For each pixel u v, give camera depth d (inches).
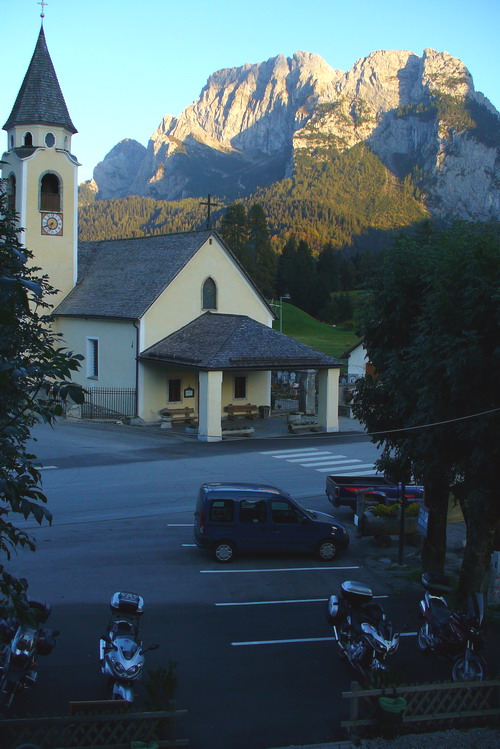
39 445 1344.7
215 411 1457.9
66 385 313.7
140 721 374.9
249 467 1229.1
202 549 806.5
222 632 573.6
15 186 1760.6
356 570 760.3
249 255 5049.2
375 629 482.6
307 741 410.0
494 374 530.3
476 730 418.9
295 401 2052.2
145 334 1593.3
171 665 419.2
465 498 638.5
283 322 4200.3
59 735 365.1
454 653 498.9
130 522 901.8
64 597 637.9
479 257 547.2
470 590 611.2
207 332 1594.5
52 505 969.5
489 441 541.6
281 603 648.4
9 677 413.1
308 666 512.7
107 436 1455.5
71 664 498.0
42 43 1801.2
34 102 1758.1
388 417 727.1
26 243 1753.2
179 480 1123.9
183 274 1649.9
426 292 647.8
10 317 220.5
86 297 1770.4
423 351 563.2
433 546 709.3
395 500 940.0
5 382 227.3
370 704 417.4
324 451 1382.9
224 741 406.0
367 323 705.0
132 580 693.3
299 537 778.8
